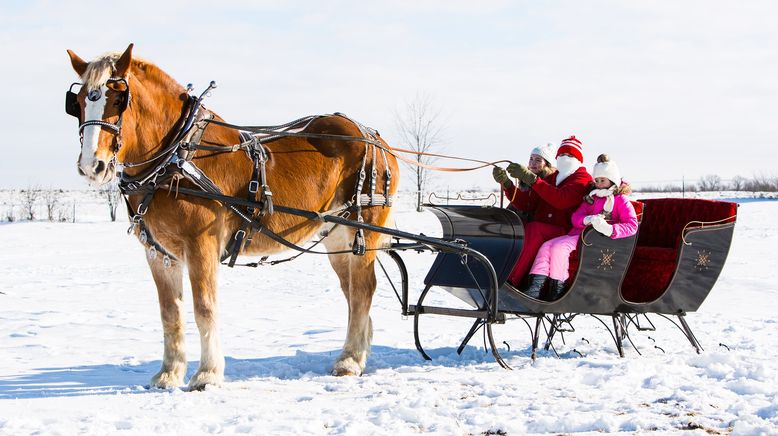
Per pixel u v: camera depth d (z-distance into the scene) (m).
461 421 5.18
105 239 27.59
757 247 21.00
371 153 7.20
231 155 6.39
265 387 6.34
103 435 4.82
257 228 6.45
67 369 7.25
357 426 4.97
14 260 20.80
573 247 7.37
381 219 7.27
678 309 7.65
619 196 7.36
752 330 9.29
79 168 5.75
